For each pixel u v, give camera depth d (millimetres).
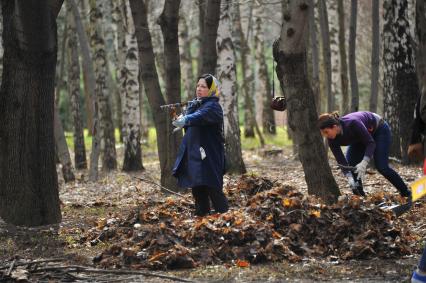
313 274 9188
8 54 12992
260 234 10188
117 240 11375
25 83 12930
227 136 22938
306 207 10883
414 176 18578
